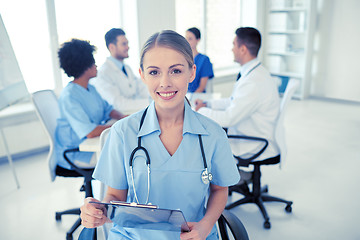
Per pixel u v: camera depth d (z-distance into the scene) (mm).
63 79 4109
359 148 3947
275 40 6355
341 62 5980
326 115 5273
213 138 1201
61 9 3988
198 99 2848
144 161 1164
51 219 2602
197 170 1168
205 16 5641
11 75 2951
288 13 6168
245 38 2443
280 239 2338
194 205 1205
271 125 2441
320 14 6043
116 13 4492
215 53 6023
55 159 2371
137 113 1239
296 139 4250
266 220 2467
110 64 3094
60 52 2324
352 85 5941
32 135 3828
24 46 3836
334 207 2736
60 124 2340
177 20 5289
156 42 1050
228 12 6074
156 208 958
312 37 6059
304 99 6289
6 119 3590
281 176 3271
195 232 1104
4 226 2512
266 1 6320
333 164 3525
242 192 2729
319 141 4180
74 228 2344
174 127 1191
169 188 1177
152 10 4602
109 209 1049
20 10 3742
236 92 2455
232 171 1250
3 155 3646
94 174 1233
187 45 1080
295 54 6113
